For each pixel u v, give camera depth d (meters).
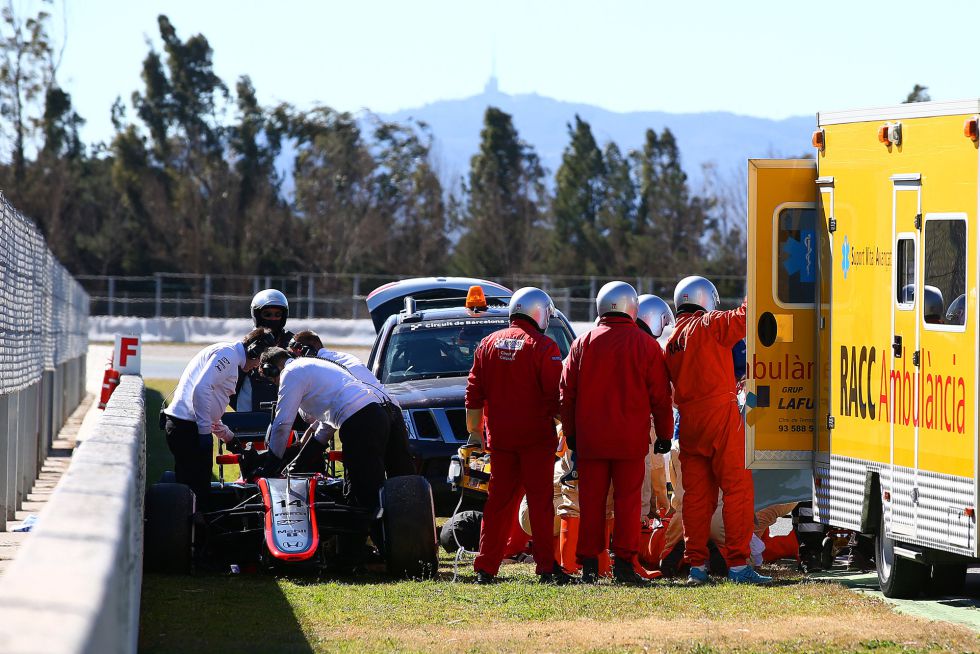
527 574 35.03
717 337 32.44
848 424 32.50
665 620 26.61
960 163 28.33
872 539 36.09
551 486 32.75
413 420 44.66
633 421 32.00
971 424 27.66
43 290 62.94
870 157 31.59
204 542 34.31
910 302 29.92
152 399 98.81
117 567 13.33
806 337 33.75
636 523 32.50
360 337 173.50
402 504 33.09
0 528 43.09
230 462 35.91
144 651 23.66
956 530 28.14
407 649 23.89
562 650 23.66
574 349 32.66
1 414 42.81
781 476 35.75
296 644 24.38
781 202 33.69
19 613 10.23
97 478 17.31
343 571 34.53
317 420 35.50
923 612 28.89
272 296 42.84
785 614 27.16
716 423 32.38
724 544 33.56
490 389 32.81
